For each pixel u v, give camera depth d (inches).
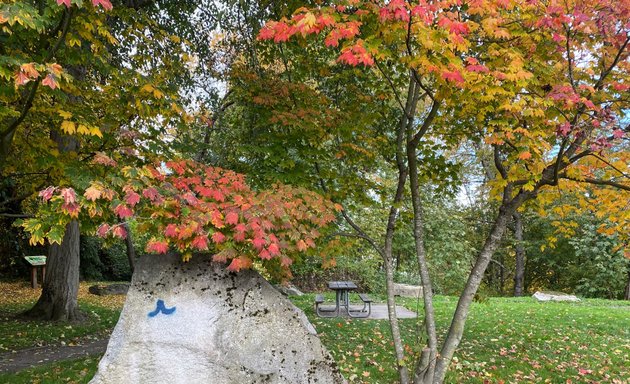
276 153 194.7
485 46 159.6
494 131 160.1
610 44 156.9
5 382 203.9
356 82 232.7
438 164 216.7
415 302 482.0
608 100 158.7
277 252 126.3
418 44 143.3
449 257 516.1
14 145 184.9
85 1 146.2
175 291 141.6
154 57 263.0
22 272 626.2
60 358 258.2
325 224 152.3
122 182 119.8
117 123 164.9
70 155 174.7
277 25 127.1
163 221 128.4
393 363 236.4
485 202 719.1
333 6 135.1
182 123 189.0
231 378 138.3
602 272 622.8
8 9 105.2
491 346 281.9
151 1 309.9
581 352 268.7
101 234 113.8
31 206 482.0
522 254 764.6
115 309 437.4
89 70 263.1
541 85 158.9
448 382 206.7
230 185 152.6
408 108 194.7
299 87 207.0
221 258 127.2
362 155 213.0
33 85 129.0
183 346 137.1
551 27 143.3
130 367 134.4
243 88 219.3
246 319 143.5
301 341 147.3
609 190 199.9
